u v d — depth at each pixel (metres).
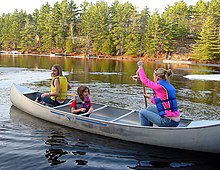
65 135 5.02
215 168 3.93
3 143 4.55
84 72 17.55
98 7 53.06
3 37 64.19
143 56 46.22
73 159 4.08
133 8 48.47
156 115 4.54
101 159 4.12
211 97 9.48
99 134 5.03
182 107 7.71
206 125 4.06
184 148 4.36
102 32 49.88
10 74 14.56
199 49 38.78
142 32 47.59
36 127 5.40
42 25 58.34
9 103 7.28
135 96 9.18
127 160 4.11
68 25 56.94
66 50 51.12
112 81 13.23
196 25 49.53
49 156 4.14
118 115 5.81
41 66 21.34
